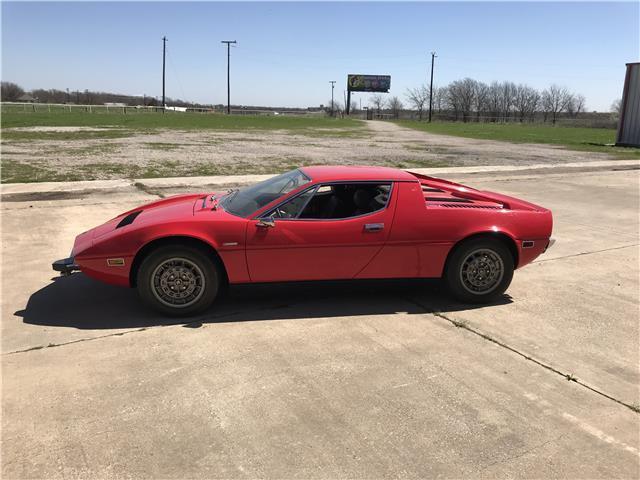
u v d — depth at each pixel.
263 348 4.07
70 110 67.44
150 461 2.76
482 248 4.96
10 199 9.55
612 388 3.62
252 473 2.69
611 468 2.80
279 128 42.16
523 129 53.72
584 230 8.55
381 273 4.88
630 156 21.80
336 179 4.82
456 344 4.24
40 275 5.65
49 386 3.45
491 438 3.02
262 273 4.64
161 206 5.27
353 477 2.67
